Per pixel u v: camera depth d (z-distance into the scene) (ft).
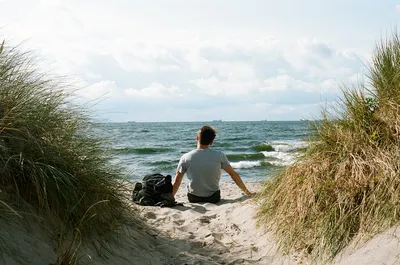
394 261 9.77
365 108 14.39
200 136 21.63
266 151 66.23
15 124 11.14
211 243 14.82
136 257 12.30
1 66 11.69
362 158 13.42
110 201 12.73
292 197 14.29
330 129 15.05
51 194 10.87
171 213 18.62
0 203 9.82
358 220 11.90
